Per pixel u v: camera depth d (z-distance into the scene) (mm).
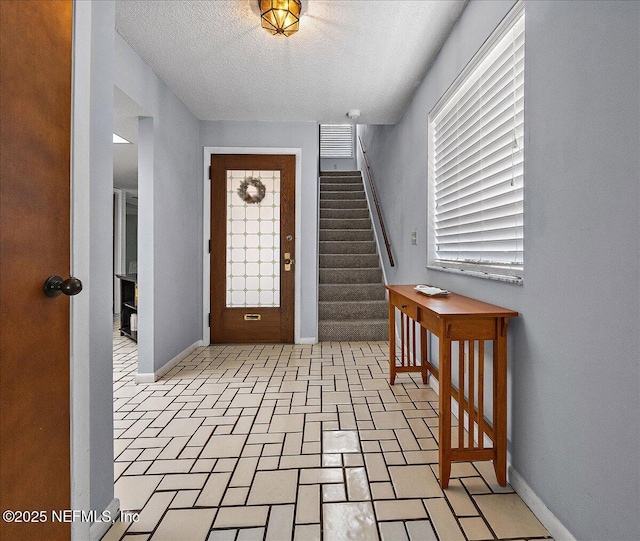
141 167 2926
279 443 1997
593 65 1141
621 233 1031
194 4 2090
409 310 2244
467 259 2312
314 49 2578
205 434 2096
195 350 3889
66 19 1146
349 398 2604
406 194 3648
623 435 1029
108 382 1431
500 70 1856
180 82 3096
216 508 1489
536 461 1457
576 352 1220
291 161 4141
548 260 1380
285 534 1351
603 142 1099
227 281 4156
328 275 4867
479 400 1636
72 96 1188
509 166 1788
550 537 1329
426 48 2582
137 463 1807
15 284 930
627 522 1018
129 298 4980
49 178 1073
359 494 1575
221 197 4121
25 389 966
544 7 1404
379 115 3873
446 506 1497
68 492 1160
